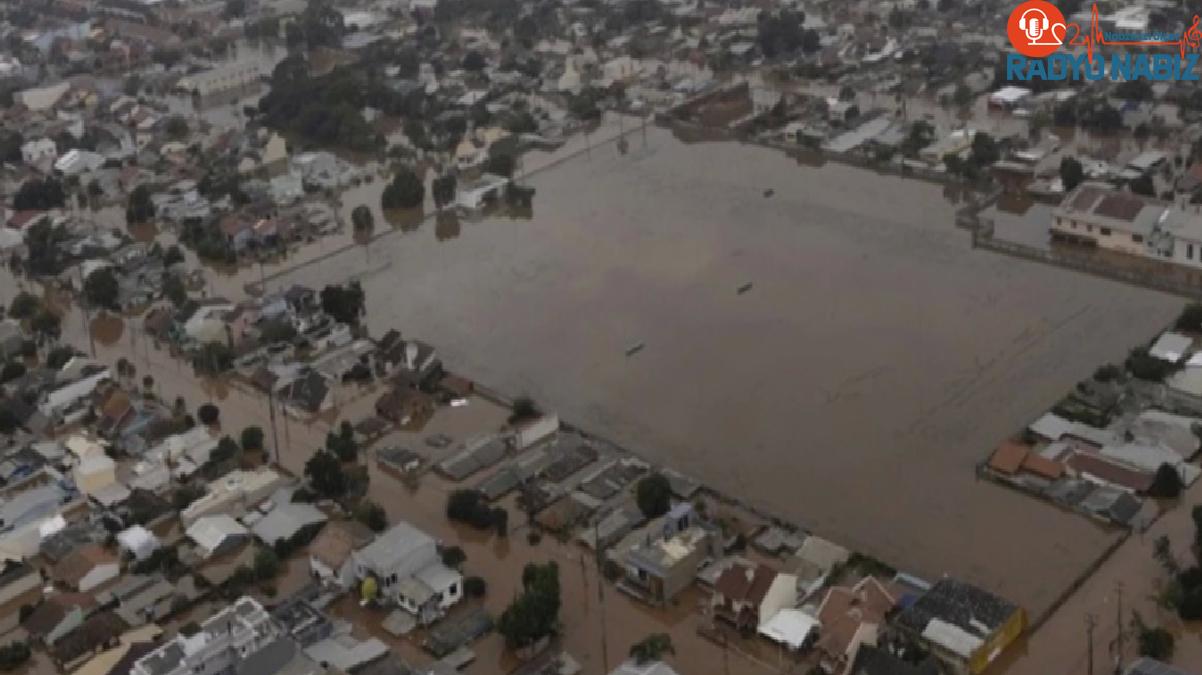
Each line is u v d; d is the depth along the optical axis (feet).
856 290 426.92
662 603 286.66
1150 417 334.44
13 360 412.16
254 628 265.34
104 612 290.35
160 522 325.83
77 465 342.85
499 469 339.77
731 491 325.62
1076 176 487.61
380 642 272.92
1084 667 258.98
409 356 390.01
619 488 326.24
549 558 306.14
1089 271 430.20
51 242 491.72
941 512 312.50
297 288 430.20
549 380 385.50
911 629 264.72
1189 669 254.88
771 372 380.58
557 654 272.31
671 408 365.81
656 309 424.46
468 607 289.94
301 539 314.55
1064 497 310.86
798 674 262.67
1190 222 426.10
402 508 328.49
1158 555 288.10
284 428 368.27
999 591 283.38
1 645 286.25
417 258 480.64
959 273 434.71
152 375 402.93
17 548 316.40
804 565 290.97
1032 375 367.45
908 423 349.41
